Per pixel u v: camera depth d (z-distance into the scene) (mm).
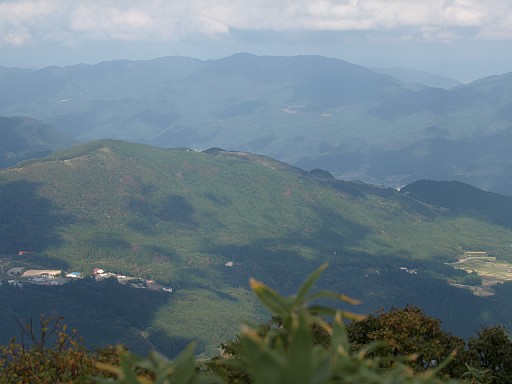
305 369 1722
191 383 2227
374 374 1979
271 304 2285
